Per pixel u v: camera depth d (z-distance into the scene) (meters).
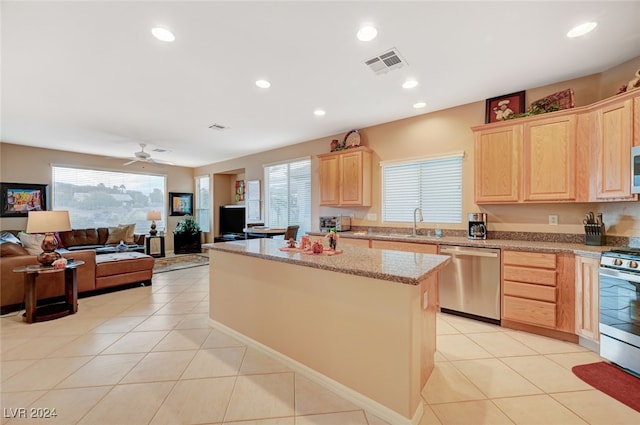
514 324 2.85
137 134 4.92
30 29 2.05
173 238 7.98
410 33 2.16
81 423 1.62
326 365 1.97
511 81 2.96
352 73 2.77
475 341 2.60
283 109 3.75
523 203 3.06
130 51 2.36
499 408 1.74
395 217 4.26
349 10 1.90
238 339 2.67
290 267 2.21
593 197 2.60
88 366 2.21
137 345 2.56
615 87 2.67
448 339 2.64
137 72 2.72
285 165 5.93
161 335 2.77
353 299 1.82
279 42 2.26
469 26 2.08
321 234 4.61
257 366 2.23
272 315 2.36
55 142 5.45
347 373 1.85
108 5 1.82
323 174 4.81
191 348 2.51
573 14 1.96
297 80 2.92
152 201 7.70
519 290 2.76
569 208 2.99
